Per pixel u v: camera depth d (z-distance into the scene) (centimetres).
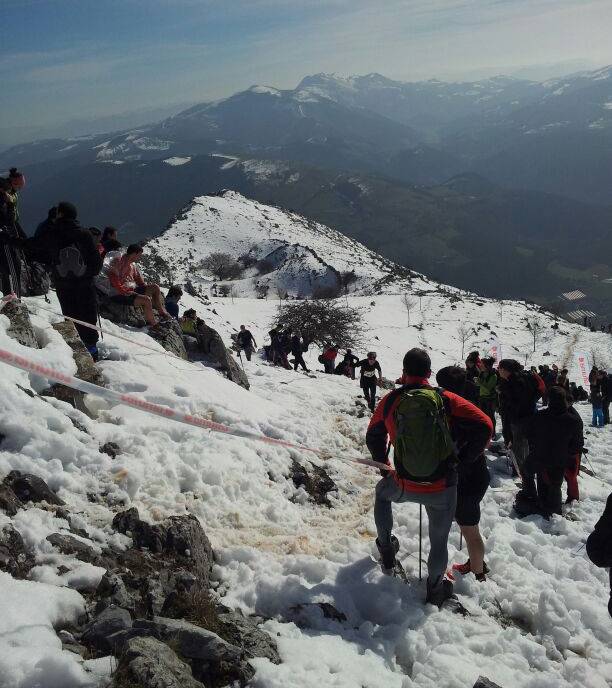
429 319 6856
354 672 427
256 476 712
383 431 539
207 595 462
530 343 6369
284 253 16138
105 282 1098
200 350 1250
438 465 508
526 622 559
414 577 593
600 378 2042
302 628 483
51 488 541
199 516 594
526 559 657
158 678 334
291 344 2492
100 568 450
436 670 448
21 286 935
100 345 920
